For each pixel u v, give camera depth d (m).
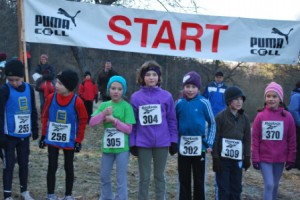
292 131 5.63
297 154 7.11
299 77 29.72
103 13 6.64
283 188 7.86
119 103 5.25
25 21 6.39
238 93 5.38
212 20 6.95
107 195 5.24
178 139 5.40
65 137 5.33
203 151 5.35
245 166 5.47
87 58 27.58
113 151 5.14
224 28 6.98
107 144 5.14
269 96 5.61
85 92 13.09
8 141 5.20
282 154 5.61
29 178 6.65
